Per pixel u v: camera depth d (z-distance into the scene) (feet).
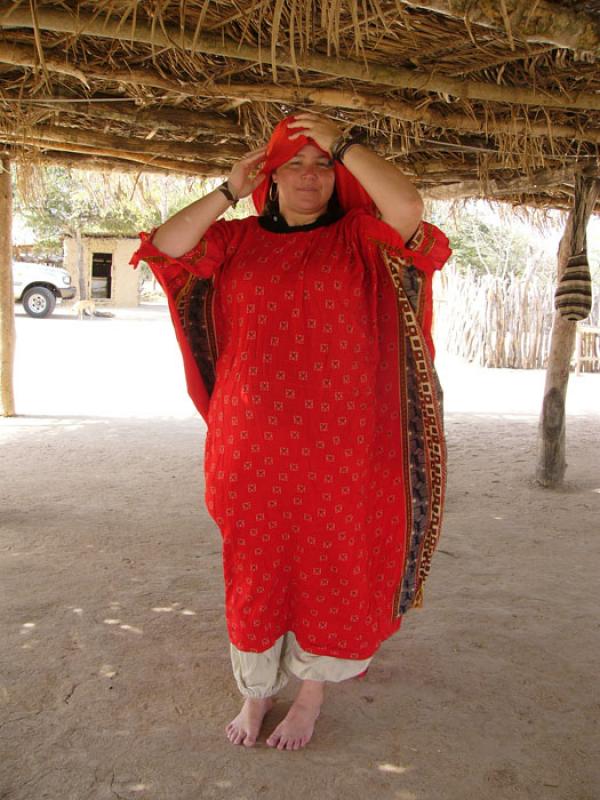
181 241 7.67
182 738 8.32
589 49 8.31
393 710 8.94
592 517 16.85
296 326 7.48
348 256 7.57
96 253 96.02
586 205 17.51
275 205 8.16
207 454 8.06
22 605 11.55
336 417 7.55
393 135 14.71
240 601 7.86
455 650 10.44
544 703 9.16
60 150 17.94
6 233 25.63
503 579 13.12
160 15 8.56
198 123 14.32
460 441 24.79
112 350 49.42
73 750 8.05
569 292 18.02
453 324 49.80
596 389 37.68
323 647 7.91
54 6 9.05
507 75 11.31
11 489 17.98
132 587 12.38
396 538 8.18
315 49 10.14
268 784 7.57
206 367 8.48
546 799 7.43
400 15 8.46
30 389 33.04
